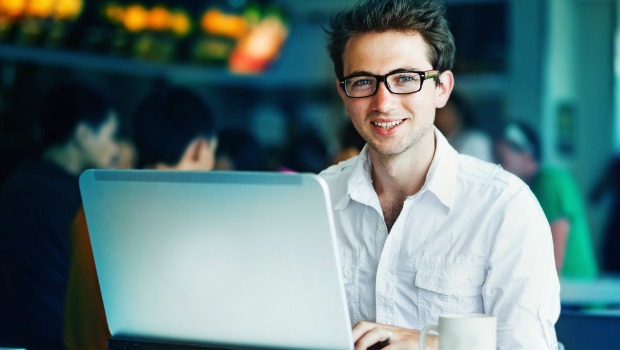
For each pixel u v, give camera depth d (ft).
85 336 9.57
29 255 11.34
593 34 25.54
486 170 7.51
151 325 6.57
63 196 11.55
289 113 26.00
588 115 25.67
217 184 6.05
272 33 25.04
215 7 23.88
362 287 7.73
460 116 18.06
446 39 7.21
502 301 7.18
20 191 11.51
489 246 7.31
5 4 19.54
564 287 14.34
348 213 7.83
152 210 6.30
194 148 10.55
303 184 5.79
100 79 22.26
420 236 7.48
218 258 6.17
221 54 24.30
